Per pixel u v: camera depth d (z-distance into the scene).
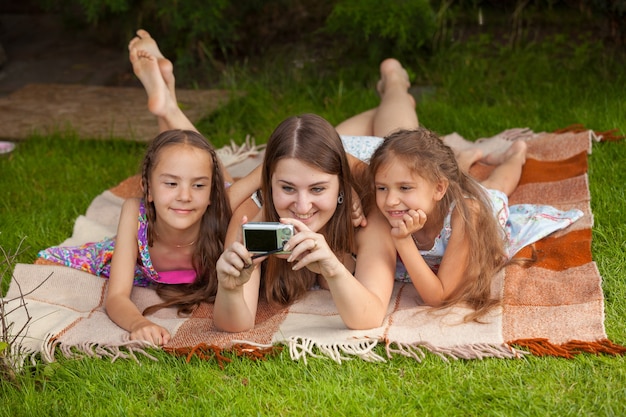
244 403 2.57
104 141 5.13
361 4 5.65
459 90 5.57
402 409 2.51
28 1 8.02
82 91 5.95
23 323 3.06
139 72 4.08
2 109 5.62
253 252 2.70
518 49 5.94
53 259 3.51
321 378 2.69
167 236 3.34
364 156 3.88
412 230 2.94
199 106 5.55
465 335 2.85
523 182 4.16
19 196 4.51
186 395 2.66
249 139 5.18
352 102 5.52
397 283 3.42
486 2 6.74
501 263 3.34
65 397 2.69
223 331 3.03
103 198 4.34
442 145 3.18
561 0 6.62
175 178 3.12
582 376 2.59
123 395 2.65
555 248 3.44
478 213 3.22
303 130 2.91
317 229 3.01
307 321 3.06
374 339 2.85
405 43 5.67
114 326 3.09
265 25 6.60
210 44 6.37
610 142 4.39
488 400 2.53
